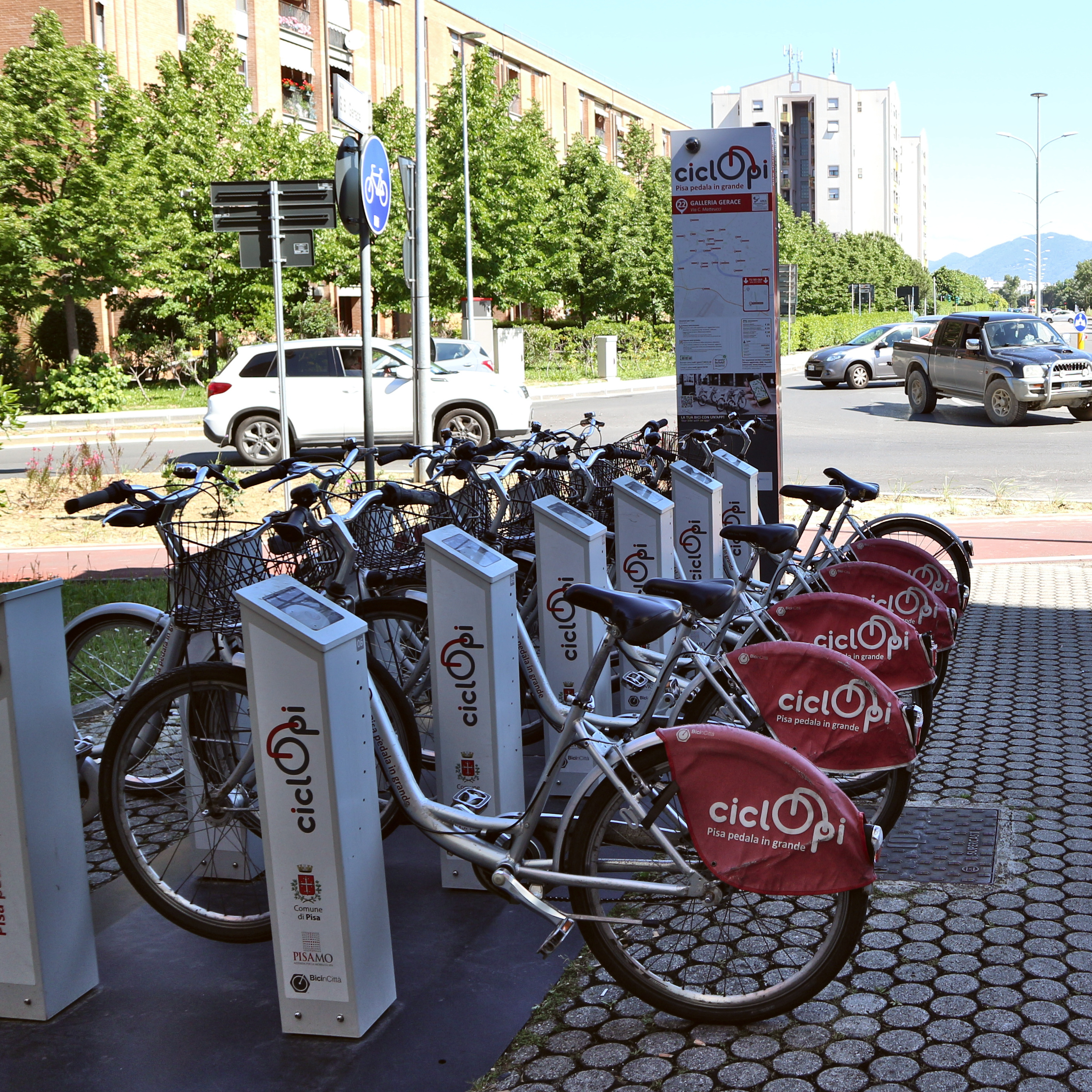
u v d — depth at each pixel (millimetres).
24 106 26125
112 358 30328
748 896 4098
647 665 4516
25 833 3520
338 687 3363
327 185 9789
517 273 35531
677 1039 3406
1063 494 13703
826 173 148250
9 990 3615
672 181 8023
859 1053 3293
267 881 3451
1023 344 21328
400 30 48312
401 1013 3598
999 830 4762
